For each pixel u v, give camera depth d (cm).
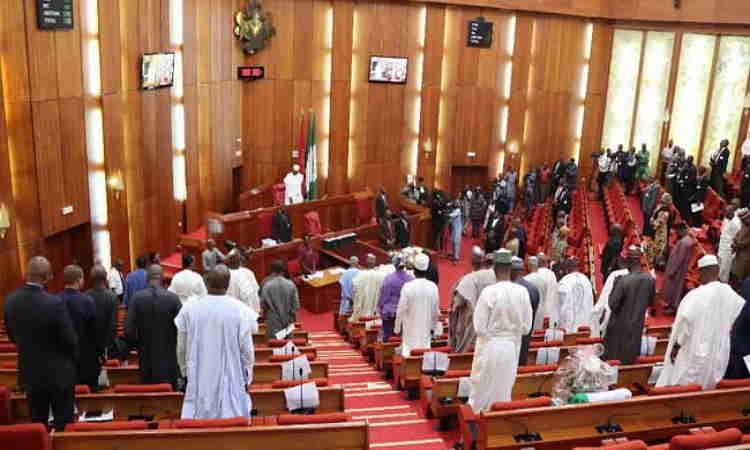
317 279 1573
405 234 1867
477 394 636
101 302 623
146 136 1558
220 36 1898
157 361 621
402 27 2206
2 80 1119
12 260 1147
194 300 534
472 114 2377
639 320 767
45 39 1203
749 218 1063
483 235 2005
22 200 1175
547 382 682
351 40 2156
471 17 2294
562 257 1343
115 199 1444
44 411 543
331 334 1373
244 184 2152
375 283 1209
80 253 1390
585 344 831
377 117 2239
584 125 2541
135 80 1502
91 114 1359
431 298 831
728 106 2270
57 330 523
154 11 1568
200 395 528
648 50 2423
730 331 666
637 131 2494
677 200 1775
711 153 2330
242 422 510
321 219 2014
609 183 2302
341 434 500
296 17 2084
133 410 590
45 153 1216
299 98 2134
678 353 663
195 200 1838
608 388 676
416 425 719
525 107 2447
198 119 1830
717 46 2256
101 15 1348
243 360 540
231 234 1688
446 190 2395
